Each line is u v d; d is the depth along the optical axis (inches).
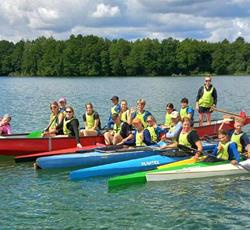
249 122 649.0
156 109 1166.3
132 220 335.3
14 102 1373.0
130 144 528.7
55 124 581.0
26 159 526.6
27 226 325.1
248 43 4106.8
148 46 4057.6
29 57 4436.5
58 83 2810.0
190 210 354.0
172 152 478.6
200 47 4035.4
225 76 3875.5
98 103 1353.3
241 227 321.4
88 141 563.5
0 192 404.5
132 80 3203.7
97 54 4136.3
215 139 568.7
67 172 476.4
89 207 363.6
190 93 1797.5
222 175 448.5
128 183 423.2
